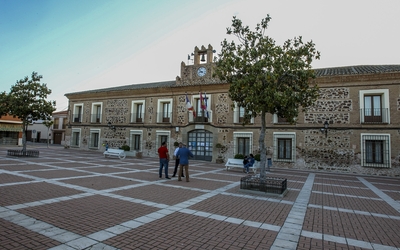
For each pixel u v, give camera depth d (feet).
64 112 148.15
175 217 18.51
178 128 73.20
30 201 20.77
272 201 24.81
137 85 96.32
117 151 67.10
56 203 20.61
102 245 13.26
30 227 15.26
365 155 52.60
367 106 54.13
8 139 110.63
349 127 54.19
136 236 14.67
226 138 66.18
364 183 39.55
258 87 27.99
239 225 17.35
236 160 50.88
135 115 82.28
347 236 15.94
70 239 13.83
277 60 27.89
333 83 56.08
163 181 33.78
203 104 65.98
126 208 20.22
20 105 55.83
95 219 17.25
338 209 22.56
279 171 52.03
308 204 24.06
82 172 37.99
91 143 90.38
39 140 156.97
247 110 30.86
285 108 29.07
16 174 33.06
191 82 72.95
